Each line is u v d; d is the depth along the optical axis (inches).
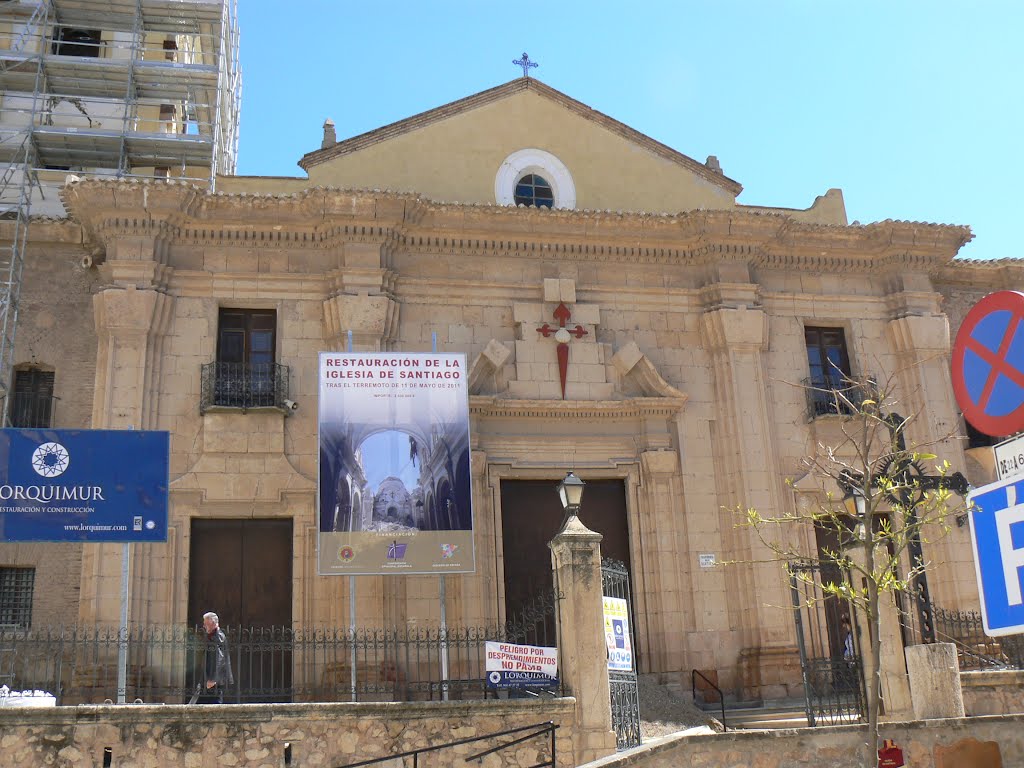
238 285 821.9
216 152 1070.4
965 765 435.8
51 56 981.8
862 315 925.2
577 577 559.5
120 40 1067.9
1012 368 213.6
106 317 784.9
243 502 775.1
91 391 804.0
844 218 980.6
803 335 908.0
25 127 954.1
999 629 198.8
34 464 599.2
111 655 712.4
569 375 856.3
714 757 433.1
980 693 603.2
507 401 830.5
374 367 706.8
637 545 836.6
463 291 856.3
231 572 771.4
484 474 820.0
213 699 699.4
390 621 756.0
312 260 838.5
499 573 804.6
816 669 631.2
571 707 540.1
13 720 490.6
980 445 916.0
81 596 732.7
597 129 947.3
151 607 738.8
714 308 880.9
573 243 876.0
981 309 224.2
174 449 780.6
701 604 821.9
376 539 676.7
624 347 862.5
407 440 696.4
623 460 852.6
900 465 523.2
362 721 521.3
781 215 893.2
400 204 826.2
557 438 844.0
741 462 848.3
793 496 856.9
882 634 557.0
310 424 803.4
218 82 1034.7
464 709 532.4
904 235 924.0
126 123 971.9
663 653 806.5
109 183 787.4
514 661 551.2
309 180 888.3
